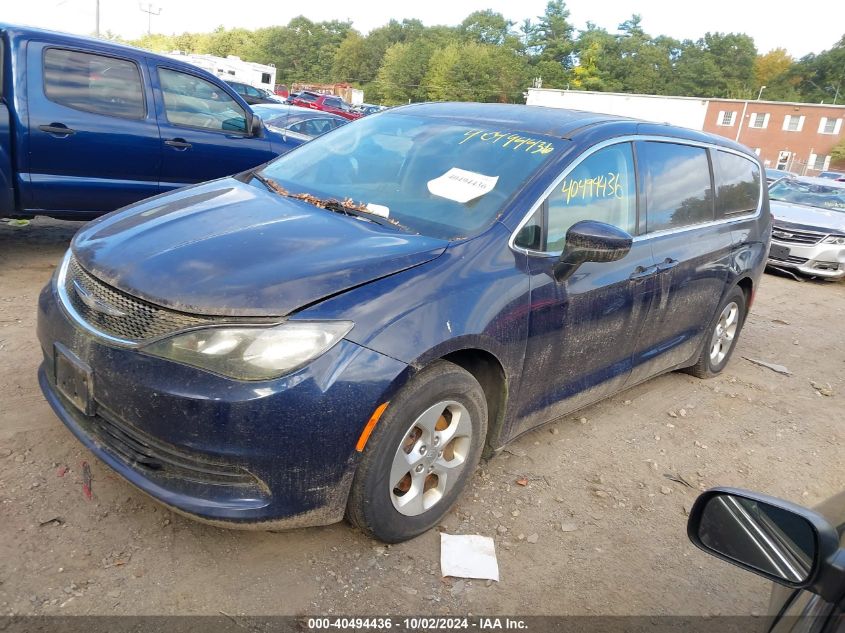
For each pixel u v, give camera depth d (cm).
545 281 324
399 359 256
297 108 1362
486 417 312
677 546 331
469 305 285
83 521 281
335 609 256
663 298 417
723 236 482
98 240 302
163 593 252
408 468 279
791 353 691
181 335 243
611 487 373
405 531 288
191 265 263
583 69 9788
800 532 147
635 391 514
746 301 556
